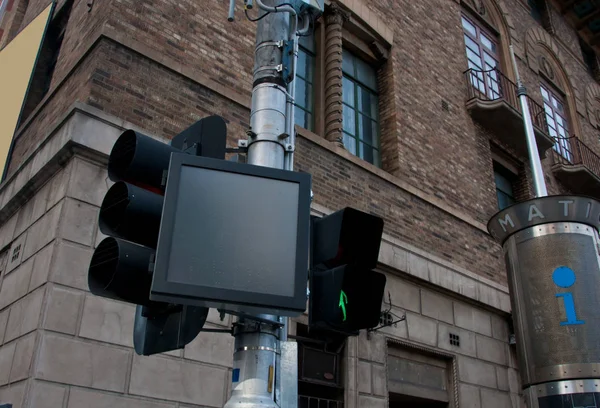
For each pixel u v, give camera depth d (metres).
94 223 6.16
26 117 8.99
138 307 3.89
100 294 3.36
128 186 3.33
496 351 10.45
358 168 9.40
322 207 8.40
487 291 10.68
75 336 5.63
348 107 10.67
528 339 5.71
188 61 7.75
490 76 14.06
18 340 5.76
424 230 10.12
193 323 3.31
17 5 12.36
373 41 11.37
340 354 8.11
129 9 7.42
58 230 5.94
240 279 3.07
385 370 8.34
